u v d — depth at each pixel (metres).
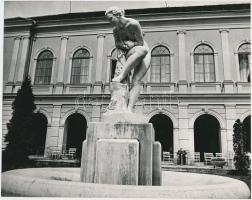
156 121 21.67
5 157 15.49
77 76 21.44
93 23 21.84
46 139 19.95
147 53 3.82
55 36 22.45
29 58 22.47
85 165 3.16
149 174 3.03
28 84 17.30
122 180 2.95
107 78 20.66
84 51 21.81
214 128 21.64
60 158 18.72
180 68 19.88
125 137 3.16
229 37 20.08
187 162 17.69
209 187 2.14
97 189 1.98
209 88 19.25
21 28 22.77
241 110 18.45
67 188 2.02
